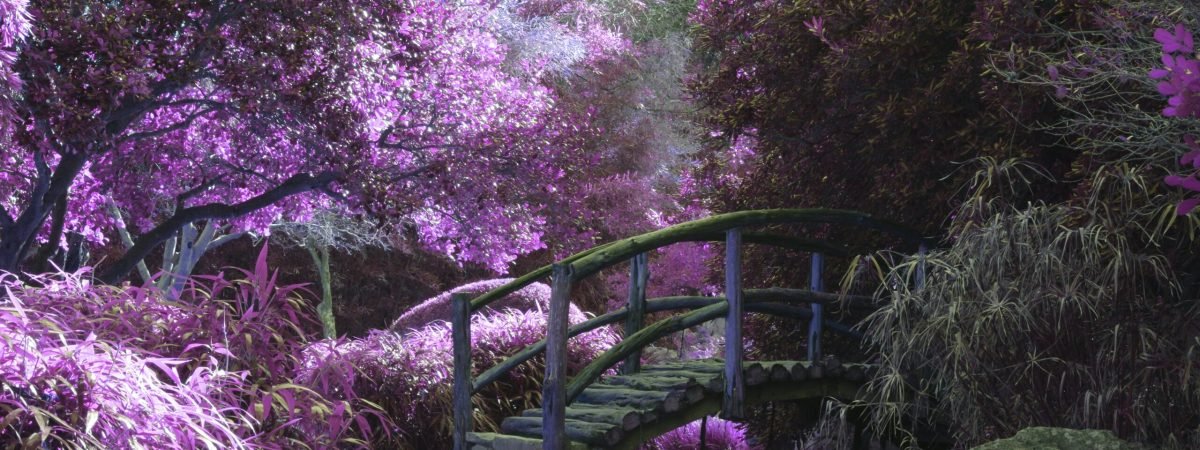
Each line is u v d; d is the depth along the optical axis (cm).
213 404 257
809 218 470
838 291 601
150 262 1580
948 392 422
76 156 802
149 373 236
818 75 561
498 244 1012
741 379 445
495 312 664
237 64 791
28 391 215
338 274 1684
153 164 1007
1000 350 388
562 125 1061
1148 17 392
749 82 622
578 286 1577
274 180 984
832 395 482
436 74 984
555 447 400
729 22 632
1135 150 396
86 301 298
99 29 709
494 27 1143
